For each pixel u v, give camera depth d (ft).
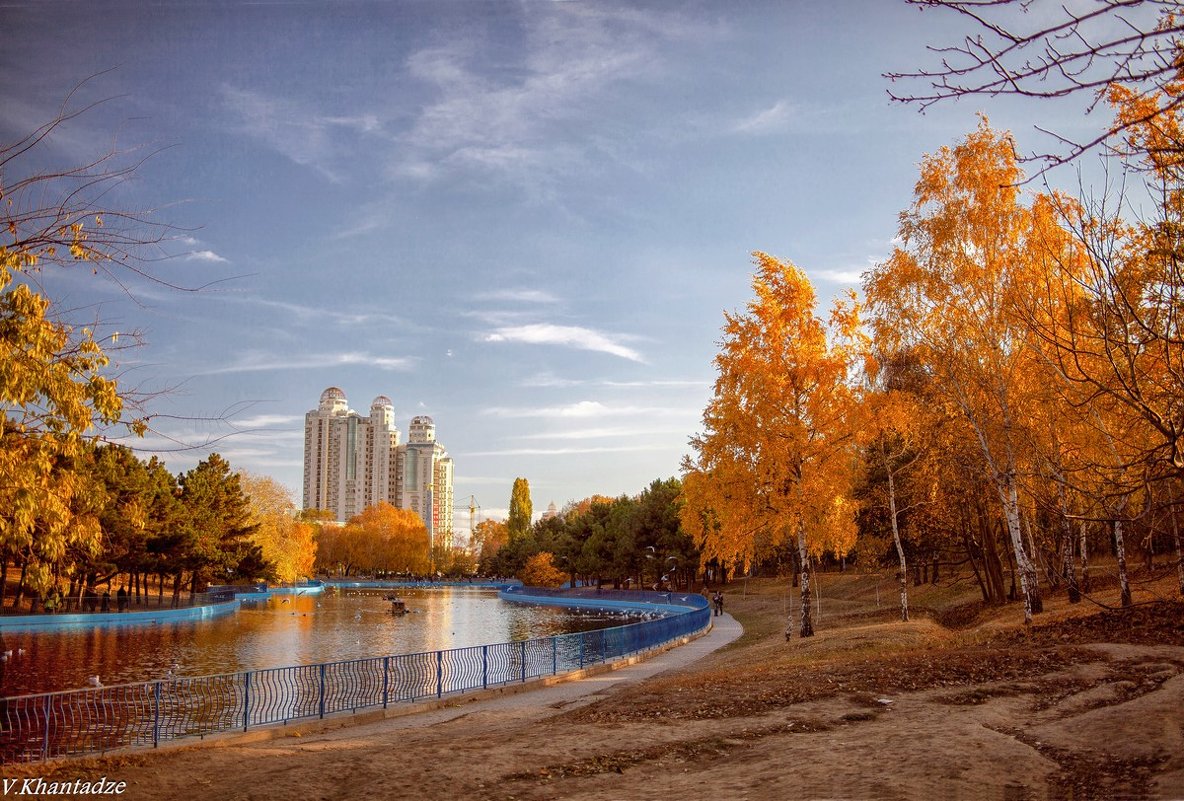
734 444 100.78
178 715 63.36
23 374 31.78
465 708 69.21
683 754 40.27
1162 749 32.01
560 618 236.84
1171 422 23.36
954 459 105.70
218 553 232.94
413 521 627.87
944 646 79.82
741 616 200.95
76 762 43.37
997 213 89.76
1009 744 35.55
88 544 39.55
